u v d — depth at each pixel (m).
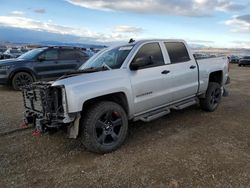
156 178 3.23
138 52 4.64
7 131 5.10
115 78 4.14
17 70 9.71
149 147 4.22
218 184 3.07
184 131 4.98
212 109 6.39
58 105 3.74
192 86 5.62
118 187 3.07
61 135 4.84
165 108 5.15
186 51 5.64
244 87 11.14
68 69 10.79
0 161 3.80
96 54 5.39
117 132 4.21
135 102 4.41
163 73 4.88
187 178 3.21
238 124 5.42
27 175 3.39
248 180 3.14
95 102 4.02
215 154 3.89
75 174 3.40
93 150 3.94
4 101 7.88
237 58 48.19
